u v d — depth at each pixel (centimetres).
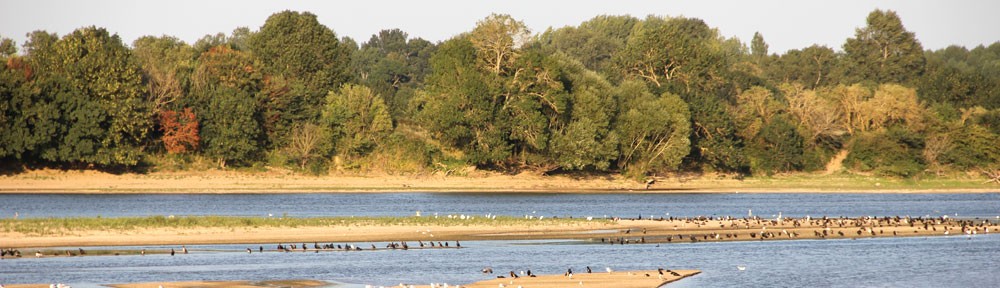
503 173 18162
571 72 18238
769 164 19688
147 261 7300
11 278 6419
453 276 6806
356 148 17725
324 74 19075
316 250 8081
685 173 19375
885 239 9662
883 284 7012
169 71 16725
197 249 7988
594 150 17125
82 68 15650
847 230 10256
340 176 17362
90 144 15400
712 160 18975
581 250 8362
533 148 17812
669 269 7338
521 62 17062
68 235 8394
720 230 10081
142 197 14350
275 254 7831
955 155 19862
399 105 19675
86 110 15350
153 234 8638
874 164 19825
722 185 18800
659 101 18188
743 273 7281
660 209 13625
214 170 16712
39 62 15988
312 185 16662
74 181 15488
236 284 6350
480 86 16762
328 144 17462
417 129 18362
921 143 19950
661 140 18025
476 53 17400
